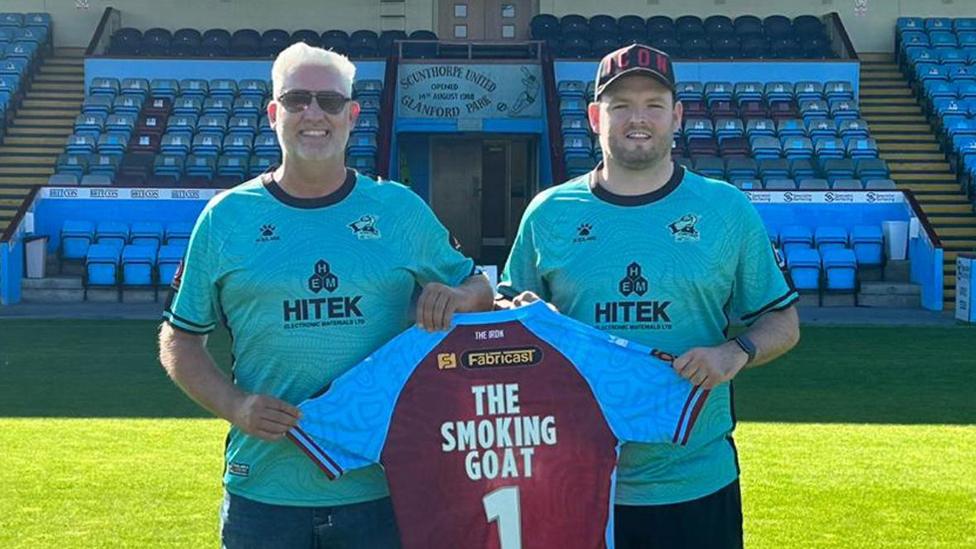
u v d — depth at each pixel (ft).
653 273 10.80
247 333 10.34
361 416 10.14
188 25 77.46
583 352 10.34
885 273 53.31
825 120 63.26
